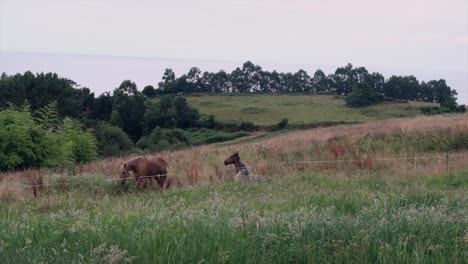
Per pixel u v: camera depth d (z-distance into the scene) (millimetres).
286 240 6359
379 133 29109
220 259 5625
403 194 11023
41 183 16109
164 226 6980
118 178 16766
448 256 6012
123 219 7887
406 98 144375
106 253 5742
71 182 16375
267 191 13742
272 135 67438
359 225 7086
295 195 12164
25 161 27000
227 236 6316
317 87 155750
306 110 119375
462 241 6348
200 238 6301
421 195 10828
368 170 19516
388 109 111625
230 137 80500
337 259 5859
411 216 7617
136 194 15398
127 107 79688
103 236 6324
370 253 6051
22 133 26438
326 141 28547
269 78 157000
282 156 23875
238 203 10375
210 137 79812
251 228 6844
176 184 17266
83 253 5797
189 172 18484
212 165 20750
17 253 5668
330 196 11273
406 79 145750
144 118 79688
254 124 97562
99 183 16422
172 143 63000
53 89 63781
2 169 26203
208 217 7691
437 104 118688
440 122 31906
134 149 56156
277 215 7574
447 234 6836
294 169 20359
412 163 21266
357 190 13031
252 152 25234
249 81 156250
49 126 31109
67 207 12422
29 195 14883
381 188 13445
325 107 121938
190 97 142625
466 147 25781
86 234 6422
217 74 156500
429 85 144875
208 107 128375
